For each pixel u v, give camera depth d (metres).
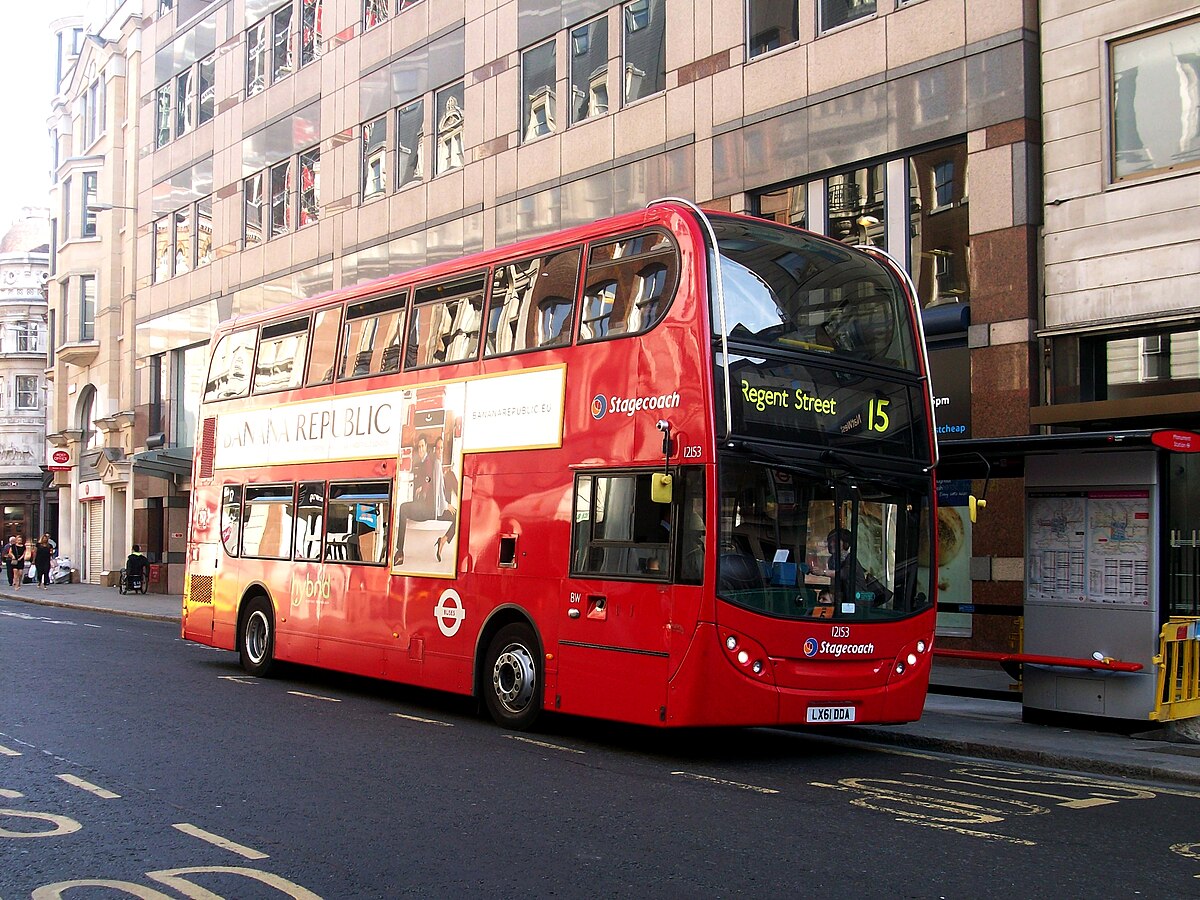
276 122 35.66
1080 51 16.31
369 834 7.45
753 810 8.30
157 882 6.31
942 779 9.70
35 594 40.88
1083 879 6.60
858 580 10.77
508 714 11.99
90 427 49.78
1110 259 15.84
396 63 30.47
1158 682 11.68
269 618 16.39
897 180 18.42
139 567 40.50
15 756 9.97
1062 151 16.45
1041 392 16.52
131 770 9.45
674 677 10.06
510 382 12.38
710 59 21.41
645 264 10.98
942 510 17.92
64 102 54.06
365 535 14.43
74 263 49.50
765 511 10.29
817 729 12.52
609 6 23.80
